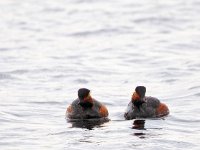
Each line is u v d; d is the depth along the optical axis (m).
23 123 19.92
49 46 35.25
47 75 27.77
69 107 21.06
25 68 29.02
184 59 30.98
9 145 17.48
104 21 42.34
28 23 42.38
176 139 18.02
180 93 23.95
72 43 36.19
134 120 20.36
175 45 34.97
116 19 42.91
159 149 17.14
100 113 20.70
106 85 25.81
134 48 34.38
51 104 22.62
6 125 19.62
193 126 19.53
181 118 20.50
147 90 24.75
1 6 48.94
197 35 37.62
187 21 42.09
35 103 22.72
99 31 39.41
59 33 39.06
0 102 22.77
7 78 27.11
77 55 32.59
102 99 23.30
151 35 38.16
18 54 32.88
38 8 47.88
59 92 24.55
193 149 17.17
